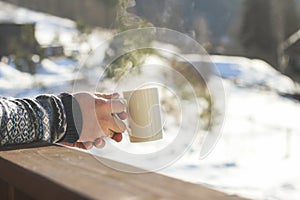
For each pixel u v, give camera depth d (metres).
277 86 9.88
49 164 0.84
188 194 0.65
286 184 4.32
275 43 13.45
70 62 8.36
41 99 1.04
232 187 4.10
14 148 0.98
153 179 0.72
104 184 0.70
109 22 12.02
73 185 0.70
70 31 12.41
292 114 7.52
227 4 15.27
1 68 8.63
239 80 10.12
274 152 5.39
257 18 14.16
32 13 14.45
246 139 5.92
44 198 0.76
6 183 0.94
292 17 14.02
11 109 0.97
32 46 8.34
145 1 12.20
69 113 1.03
